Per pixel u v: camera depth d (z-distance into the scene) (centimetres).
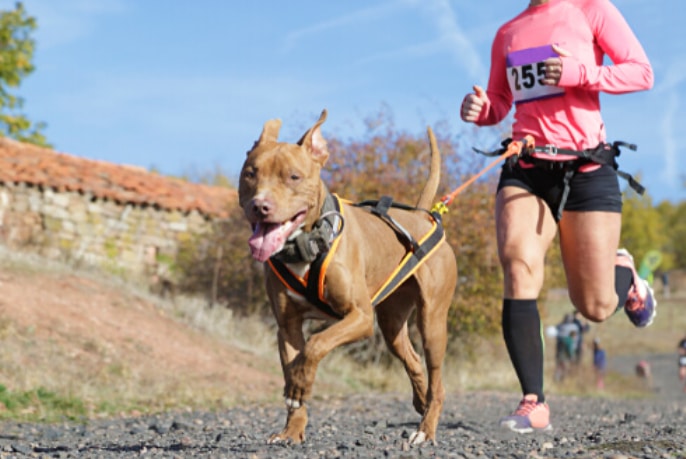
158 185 2030
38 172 1838
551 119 552
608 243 554
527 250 552
